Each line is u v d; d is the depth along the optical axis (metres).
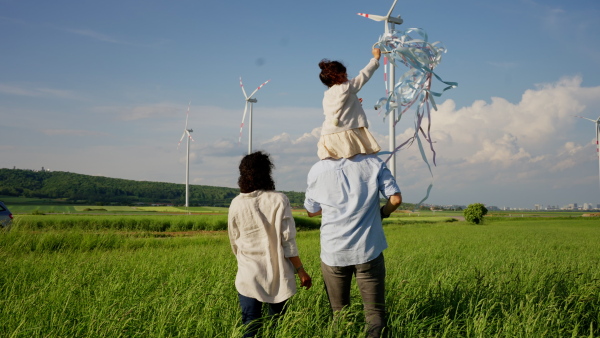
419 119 3.67
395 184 3.11
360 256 3.01
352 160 3.15
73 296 4.27
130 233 23.23
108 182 197.38
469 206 50.16
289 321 3.15
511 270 5.82
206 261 7.76
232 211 3.27
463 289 4.50
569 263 8.00
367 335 3.05
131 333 3.24
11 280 5.38
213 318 3.54
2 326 3.36
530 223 54.44
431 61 3.61
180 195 192.00
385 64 3.72
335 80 3.24
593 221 61.44
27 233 12.29
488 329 3.38
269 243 3.20
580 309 3.84
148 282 5.08
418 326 3.41
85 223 27.48
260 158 3.31
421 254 10.88
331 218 3.09
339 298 3.20
